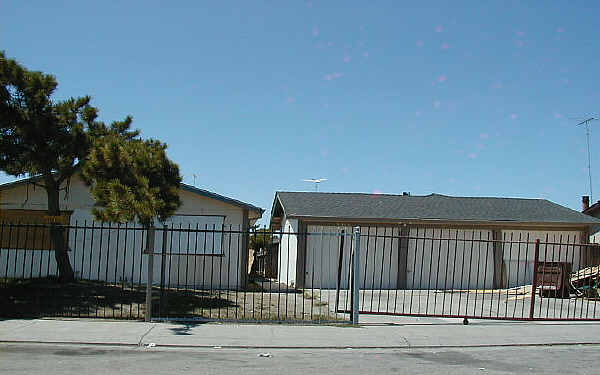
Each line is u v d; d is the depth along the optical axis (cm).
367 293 2005
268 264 2808
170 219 1933
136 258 1917
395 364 855
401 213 2358
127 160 1379
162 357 862
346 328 1139
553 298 1880
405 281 2286
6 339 959
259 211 2052
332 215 2247
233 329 1091
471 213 2433
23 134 1412
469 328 1178
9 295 1374
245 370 786
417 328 1162
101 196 1352
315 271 2220
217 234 1959
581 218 2464
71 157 1535
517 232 2391
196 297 1550
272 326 1136
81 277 1692
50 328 1044
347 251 2244
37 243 1881
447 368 830
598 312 1512
